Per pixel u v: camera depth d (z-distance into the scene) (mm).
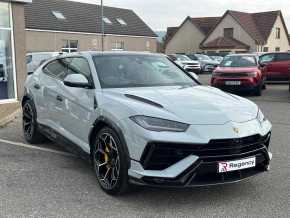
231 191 5012
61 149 6867
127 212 4387
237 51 53938
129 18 47812
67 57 6410
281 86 19812
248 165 4570
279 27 58781
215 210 4461
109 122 4727
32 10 38312
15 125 8883
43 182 5266
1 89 12234
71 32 39875
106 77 5480
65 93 5863
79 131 5512
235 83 14891
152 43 48500
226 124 4473
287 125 9383
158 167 4367
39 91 6707
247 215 4332
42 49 37625
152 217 4273
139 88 5352
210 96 5148
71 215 4301
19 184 5184
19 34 12641
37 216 4266
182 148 4285
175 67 6316
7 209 4438
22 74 12820
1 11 12094
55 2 41312
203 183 4375
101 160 4996
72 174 5586
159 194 4871
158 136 4277
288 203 4660
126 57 6016
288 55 20234
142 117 4445
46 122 6516
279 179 5461
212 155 4363
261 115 5062
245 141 4555
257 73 15039
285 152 6863
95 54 5898
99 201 4668
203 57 38531
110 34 43406
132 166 4449
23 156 6438
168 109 4551
